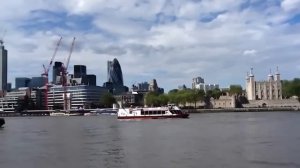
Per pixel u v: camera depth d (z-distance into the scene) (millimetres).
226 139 94250
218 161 61500
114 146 84750
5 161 66625
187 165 58656
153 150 76062
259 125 148250
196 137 101500
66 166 60438
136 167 58062
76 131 140500
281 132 111812
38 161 65812
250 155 66938
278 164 58344
